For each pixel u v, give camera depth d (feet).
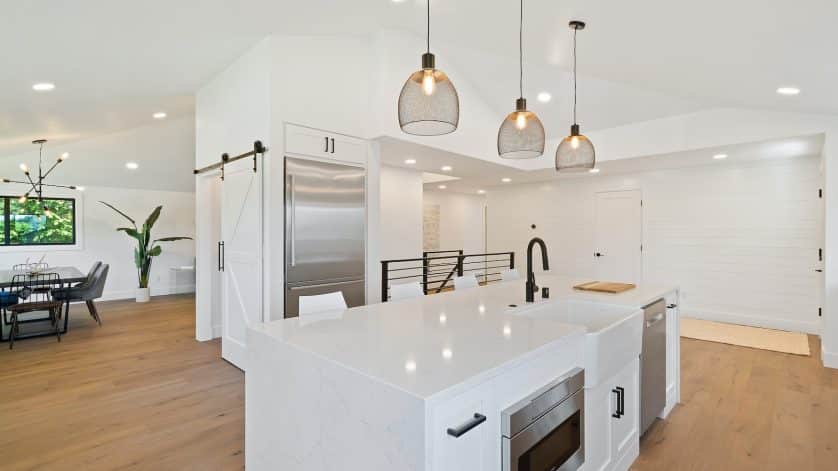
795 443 8.24
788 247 17.40
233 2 8.78
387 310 7.28
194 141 20.97
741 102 13.00
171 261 27.73
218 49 11.35
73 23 8.27
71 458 7.48
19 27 8.08
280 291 11.28
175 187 27.07
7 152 18.98
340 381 4.31
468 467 3.89
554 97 16.24
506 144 8.26
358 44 12.99
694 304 19.71
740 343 15.43
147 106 15.02
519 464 4.39
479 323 6.22
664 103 15.48
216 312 15.99
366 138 13.25
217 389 10.76
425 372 4.04
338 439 4.37
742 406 9.98
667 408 9.46
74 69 10.48
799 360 13.48
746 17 6.47
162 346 14.80
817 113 13.05
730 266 18.75
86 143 19.88
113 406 9.69
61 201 23.90
